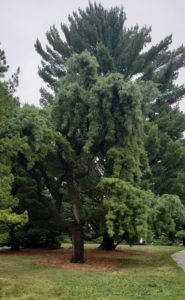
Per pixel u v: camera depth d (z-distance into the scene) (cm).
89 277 1341
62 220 1892
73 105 1770
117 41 2905
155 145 2417
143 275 1402
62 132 1852
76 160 1891
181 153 2512
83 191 1948
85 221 1844
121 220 1652
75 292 1077
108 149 1844
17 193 2255
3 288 1118
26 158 1783
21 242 2544
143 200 1669
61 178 1973
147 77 2845
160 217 1764
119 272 1488
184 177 2494
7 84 1387
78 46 2872
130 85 1708
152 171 2462
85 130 1842
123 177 1747
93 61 1831
